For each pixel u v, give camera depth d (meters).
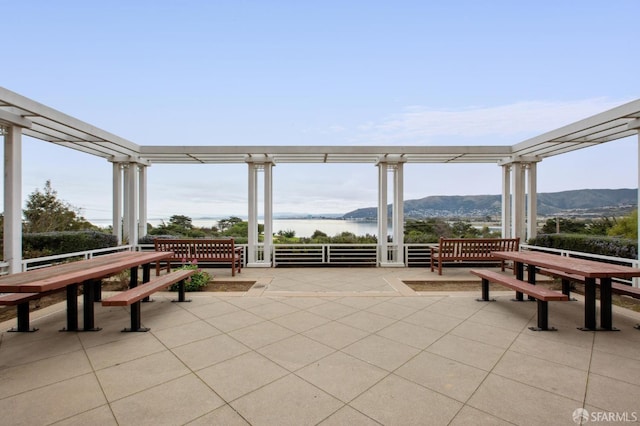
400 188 8.60
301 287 5.98
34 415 2.00
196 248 7.20
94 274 3.55
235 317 4.11
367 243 9.31
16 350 3.09
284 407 2.10
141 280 6.59
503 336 3.45
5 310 4.62
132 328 3.61
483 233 11.70
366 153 8.16
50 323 3.94
